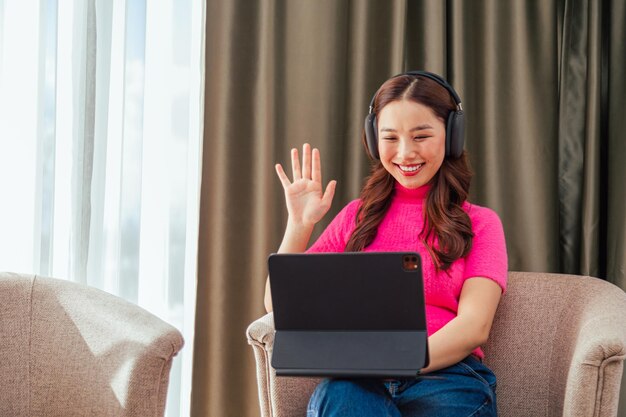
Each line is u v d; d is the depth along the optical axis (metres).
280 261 1.33
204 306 2.26
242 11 2.28
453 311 1.74
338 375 1.30
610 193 2.24
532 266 2.27
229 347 2.27
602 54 2.32
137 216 2.27
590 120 2.24
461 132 1.76
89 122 2.18
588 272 2.24
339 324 1.32
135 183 2.26
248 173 2.29
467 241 1.74
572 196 2.34
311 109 2.29
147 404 1.50
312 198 1.79
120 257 2.26
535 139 2.28
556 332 1.80
